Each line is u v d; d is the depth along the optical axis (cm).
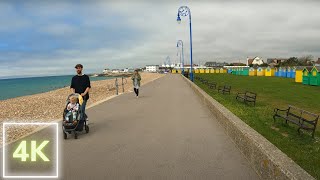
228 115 875
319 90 3219
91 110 1412
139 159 612
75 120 802
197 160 598
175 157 621
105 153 661
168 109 1403
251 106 1725
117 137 820
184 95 2189
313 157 651
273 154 469
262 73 8669
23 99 2633
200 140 767
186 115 1202
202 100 1641
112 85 4362
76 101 831
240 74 9812
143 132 882
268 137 859
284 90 3247
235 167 551
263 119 1211
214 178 498
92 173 534
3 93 5425
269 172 457
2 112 1688
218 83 4691
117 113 1295
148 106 1540
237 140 697
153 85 3731
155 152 662
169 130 904
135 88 2041
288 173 392
